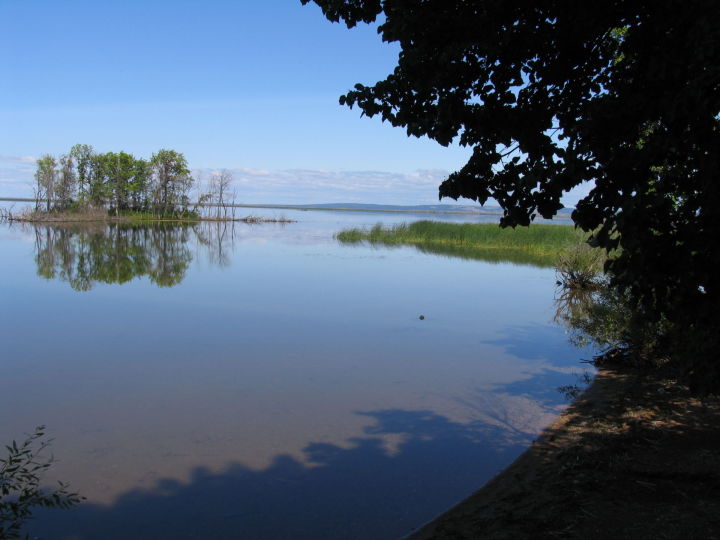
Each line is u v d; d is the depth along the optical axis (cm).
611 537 291
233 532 349
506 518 337
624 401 558
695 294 254
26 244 2744
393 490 402
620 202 250
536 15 291
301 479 420
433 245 2956
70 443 484
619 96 267
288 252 2495
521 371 718
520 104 310
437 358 782
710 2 219
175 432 511
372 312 1119
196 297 1278
